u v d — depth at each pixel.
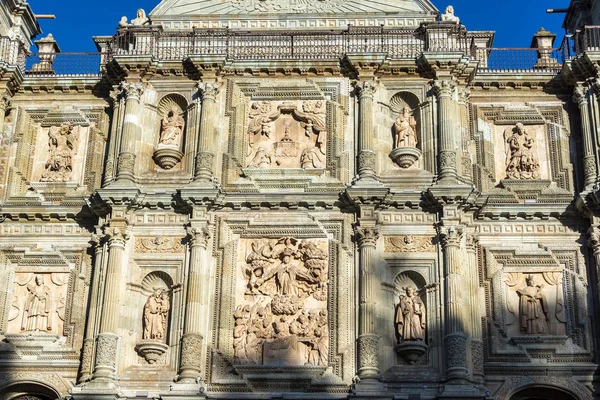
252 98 40.22
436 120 39.09
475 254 37.41
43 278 38.06
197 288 36.19
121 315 36.38
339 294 36.34
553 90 40.56
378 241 37.03
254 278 36.94
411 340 35.59
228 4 42.62
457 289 35.75
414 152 38.50
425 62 39.41
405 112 39.75
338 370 35.38
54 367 36.47
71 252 38.22
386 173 38.47
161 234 37.47
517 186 38.81
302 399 34.69
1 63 40.28
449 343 35.00
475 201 37.28
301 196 37.56
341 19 42.12
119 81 40.59
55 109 41.03
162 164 39.00
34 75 41.16
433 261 36.72
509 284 37.31
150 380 35.41
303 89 40.09
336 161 38.62
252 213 37.84
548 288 37.12
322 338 35.94
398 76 40.09
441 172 37.88
